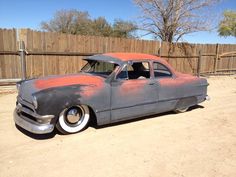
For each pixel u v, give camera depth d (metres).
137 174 3.57
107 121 5.10
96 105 4.82
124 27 19.20
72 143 4.48
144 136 4.97
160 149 4.41
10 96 7.71
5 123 5.33
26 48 8.66
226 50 15.70
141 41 11.66
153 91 5.68
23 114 4.69
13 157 3.91
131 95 5.30
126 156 4.09
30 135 4.73
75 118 4.78
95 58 5.84
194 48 13.95
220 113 6.89
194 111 6.99
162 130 5.36
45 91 4.32
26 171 3.54
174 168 3.78
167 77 6.09
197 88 6.71
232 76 15.71
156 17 16.22
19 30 8.45
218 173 3.70
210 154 4.31
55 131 4.95
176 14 15.72
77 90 4.57
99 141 4.61
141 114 5.64
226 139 5.01
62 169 3.62
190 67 14.13
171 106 6.22
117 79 5.09
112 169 3.68
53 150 4.19
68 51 9.62
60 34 9.30
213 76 15.12
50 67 9.32
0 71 8.35
